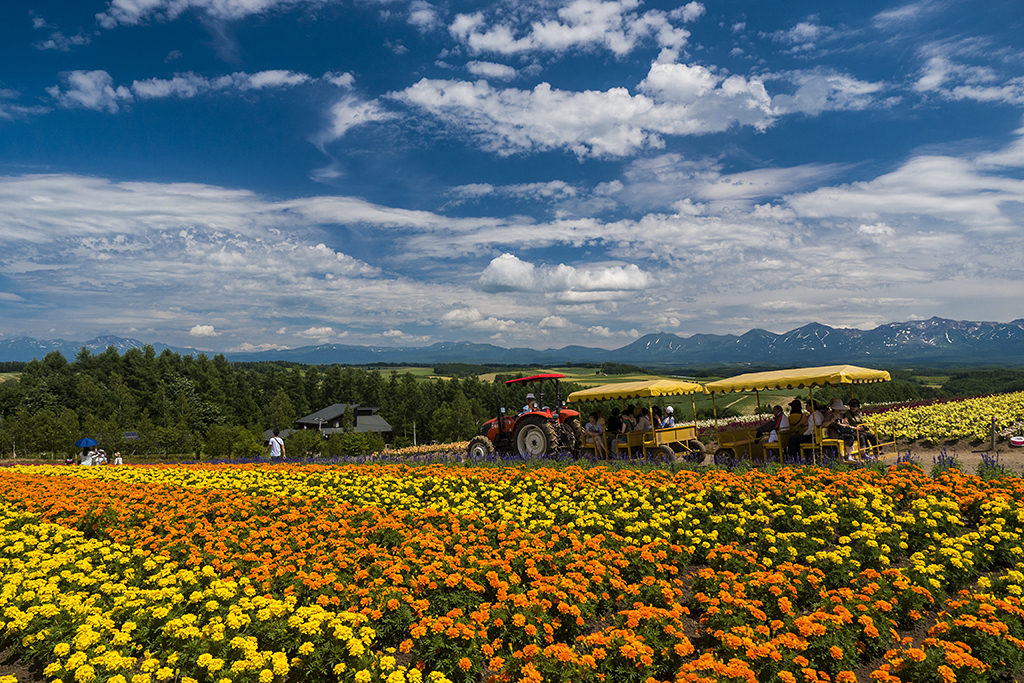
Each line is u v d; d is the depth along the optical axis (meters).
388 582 7.07
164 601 6.61
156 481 15.77
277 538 9.01
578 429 18.17
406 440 91.25
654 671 5.35
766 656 5.16
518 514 10.55
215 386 118.50
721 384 15.02
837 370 13.10
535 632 5.81
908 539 8.34
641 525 9.16
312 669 5.31
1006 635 5.48
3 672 5.73
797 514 9.27
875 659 5.87
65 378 107.12
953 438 19.78
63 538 9.27
